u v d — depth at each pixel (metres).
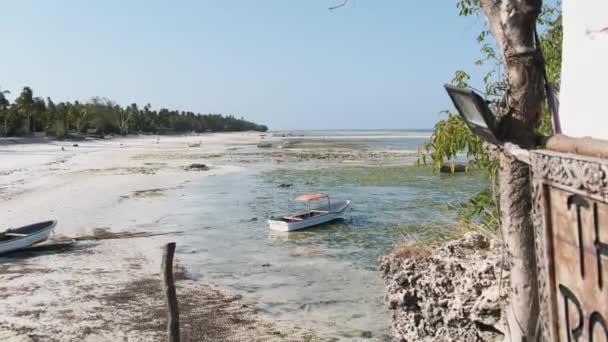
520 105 3.33
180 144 96.75
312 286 13.05
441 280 8.17
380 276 13.74
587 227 1.87
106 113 121.50
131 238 18.69
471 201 9.09
